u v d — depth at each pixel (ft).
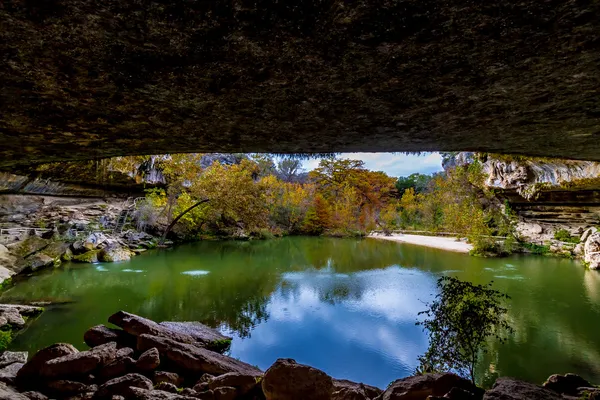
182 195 71.46
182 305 30.37
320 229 104.88
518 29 5.30
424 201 108.58
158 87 7.58
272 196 97.66
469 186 70.44
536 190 55.36
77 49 5.89
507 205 66.08
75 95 7.98
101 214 58.70
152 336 17.65
